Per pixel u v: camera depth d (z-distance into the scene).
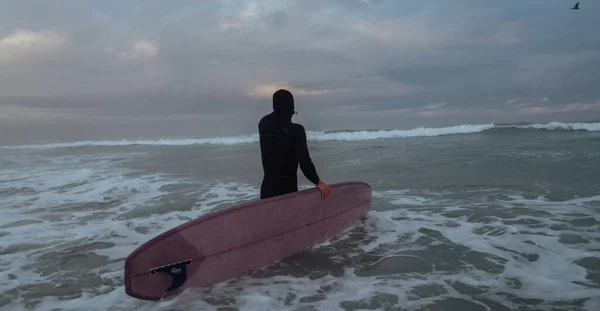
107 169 9.26
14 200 6.11
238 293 2.81
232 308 2.58
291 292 2.81
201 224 2.89
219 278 2.99
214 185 6.87
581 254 3.33
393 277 3.03
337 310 2.52
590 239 3.68
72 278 3.15
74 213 5.25
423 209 4.93
